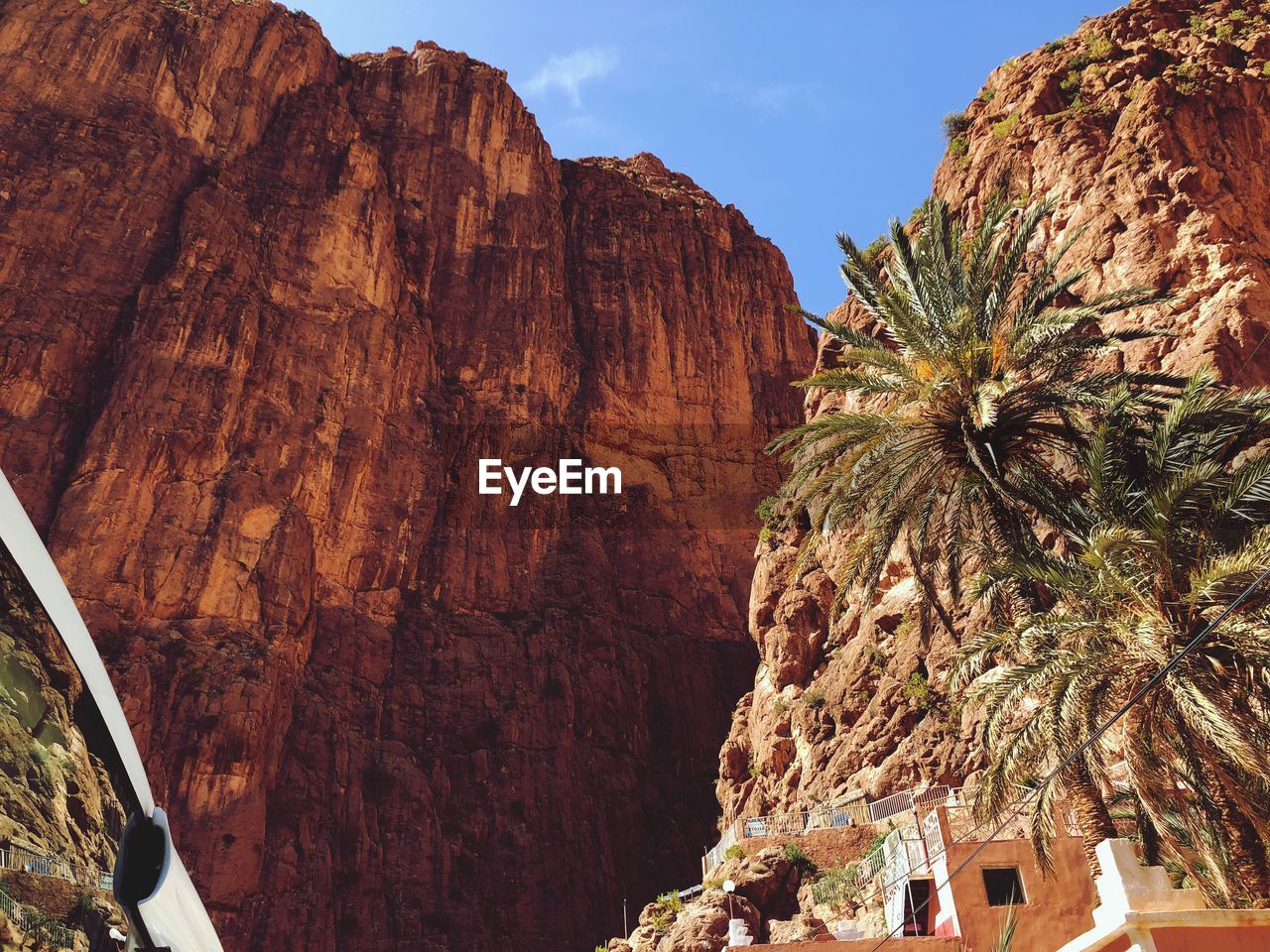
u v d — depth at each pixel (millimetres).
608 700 74812
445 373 86938
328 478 73438
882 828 36281
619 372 93000
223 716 59469
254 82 88500
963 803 33938
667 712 76688
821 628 51406
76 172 76812
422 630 73812
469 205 95125
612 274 99562
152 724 58188
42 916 3299
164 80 83438
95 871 3701
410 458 78750
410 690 70938
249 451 70625
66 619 3855
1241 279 42500
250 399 72500
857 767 42688
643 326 96000
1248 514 19688
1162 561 18703
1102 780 18203
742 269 105500
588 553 81750
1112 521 20266
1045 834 18344
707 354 97312
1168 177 47969
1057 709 18438
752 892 35062
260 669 62438
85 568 61844
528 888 64688
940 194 58594
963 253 29172
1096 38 59062
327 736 64938
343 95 94625
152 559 63750
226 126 85312
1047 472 23969
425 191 93688
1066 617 19234
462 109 99438
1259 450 22453
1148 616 18281
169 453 67625
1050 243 49875
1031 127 55188
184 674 60594
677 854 69688
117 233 76000
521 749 70375
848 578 23562
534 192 99062
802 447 25391
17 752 3398
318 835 61562
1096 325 45156
